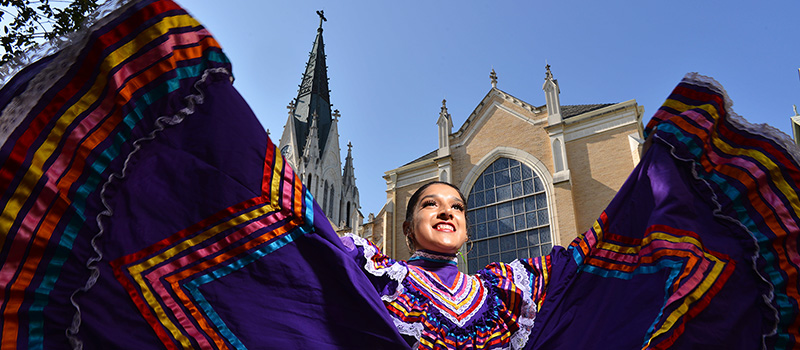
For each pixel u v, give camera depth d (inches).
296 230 98.9
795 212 105.7
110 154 90.1
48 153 84.4
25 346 78.7
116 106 91.3
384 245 1011.3
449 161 1023.0
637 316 107.0
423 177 1059.3
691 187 111.6
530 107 998.4
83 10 381.7
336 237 102.7
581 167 908.6
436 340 105.3
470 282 117.0
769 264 102.7
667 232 107.6
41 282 81.7
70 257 84.3
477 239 938.7
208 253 92.9
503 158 983.6
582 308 114.3
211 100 99.7
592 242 118.3
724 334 98.0
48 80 86.9
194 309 89.5
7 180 80.4
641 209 116.8
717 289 101.0
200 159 96.5
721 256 104.3
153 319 86.9
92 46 90.8
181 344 86.6
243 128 100.5
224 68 102.3
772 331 98.2
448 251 123.9
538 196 917.2
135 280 87.7
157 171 94.3
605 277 114.8
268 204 98.3
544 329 114.0
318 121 2060.8
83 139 87.7
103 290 85.9
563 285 117.2
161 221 92.0
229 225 94.8
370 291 99.2
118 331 84.9
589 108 1026.7
